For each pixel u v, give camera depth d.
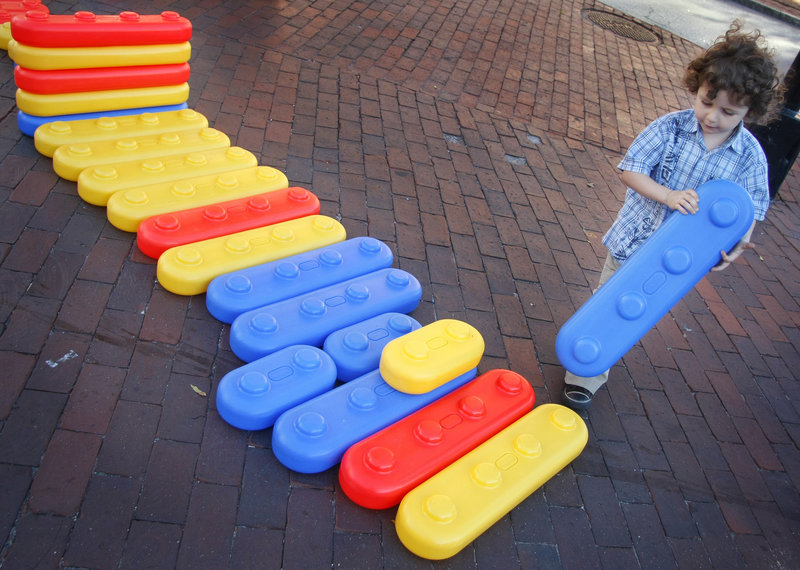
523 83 7.01
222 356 2.98
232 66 5.58
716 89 2.56
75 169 3.65
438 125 5.71
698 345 4.14
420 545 2.33
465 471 2.57
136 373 2.77
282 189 3.92
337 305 3.17
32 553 2.08
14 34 3.67
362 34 6.96
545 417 2.91
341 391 2.75
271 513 2.41
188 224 3.42
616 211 5.29
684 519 2.93
